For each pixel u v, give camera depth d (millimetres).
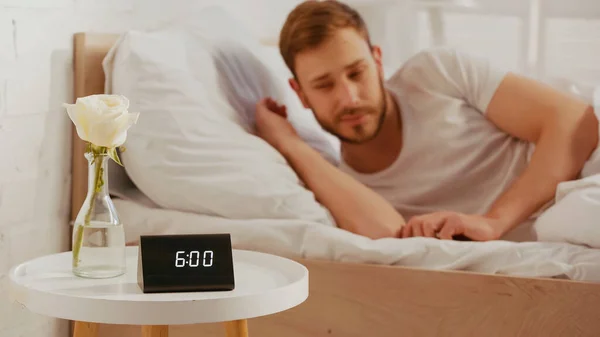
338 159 1875
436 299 1629
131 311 1086
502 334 1580
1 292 1642
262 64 1934
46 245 1800
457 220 1756
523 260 1586
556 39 1801
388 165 1846
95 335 1304
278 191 1807
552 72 1797
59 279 1232
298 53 1914
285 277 1282
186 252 1192
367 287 1683
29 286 1161
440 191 1803
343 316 1705
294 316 1743
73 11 1844
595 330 1509
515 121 1778
